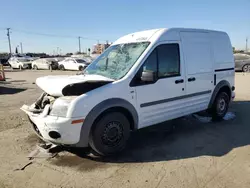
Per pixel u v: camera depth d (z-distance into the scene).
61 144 4.28
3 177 3.81
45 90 4.48
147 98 4.80
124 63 4.86
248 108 7.90
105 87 4.30
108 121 4.33
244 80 15.21
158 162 4.21
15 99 10.28
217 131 5.75
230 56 6.79
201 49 5.89
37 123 4.29
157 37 5.01
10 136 5.56
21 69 33.66
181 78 5.37
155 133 5.67
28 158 4.45
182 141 5.16
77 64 28.55
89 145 4.38
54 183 3.63
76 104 4.02
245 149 4.69
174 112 5.35
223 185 3.46
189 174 3.78
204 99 6.03
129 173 3.86
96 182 3.63
